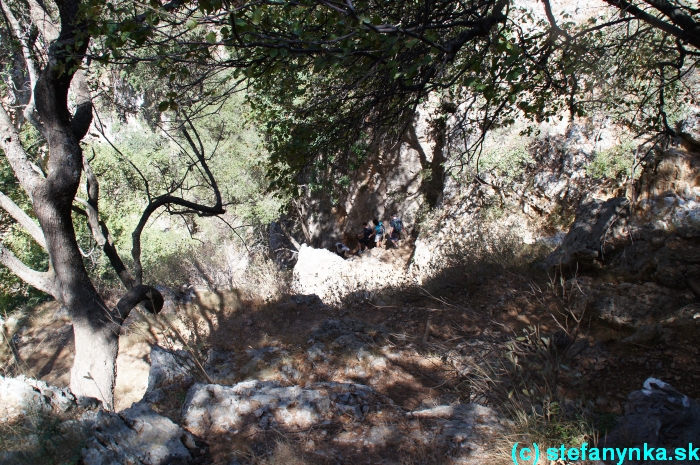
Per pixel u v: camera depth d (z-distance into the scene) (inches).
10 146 259.9
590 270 286.2
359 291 371.9
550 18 192.4
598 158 455.8
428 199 697.0
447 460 132.6
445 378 224.7
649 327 213.6
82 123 277.6
